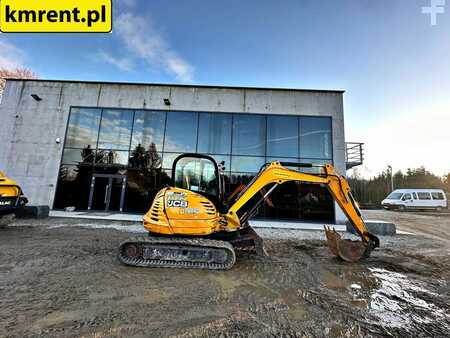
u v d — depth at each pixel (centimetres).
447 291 303
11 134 1067
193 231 376
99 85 1112
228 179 1019
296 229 796
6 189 632
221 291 285
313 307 251
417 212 1733
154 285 297
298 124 1054
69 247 468
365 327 214
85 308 233
